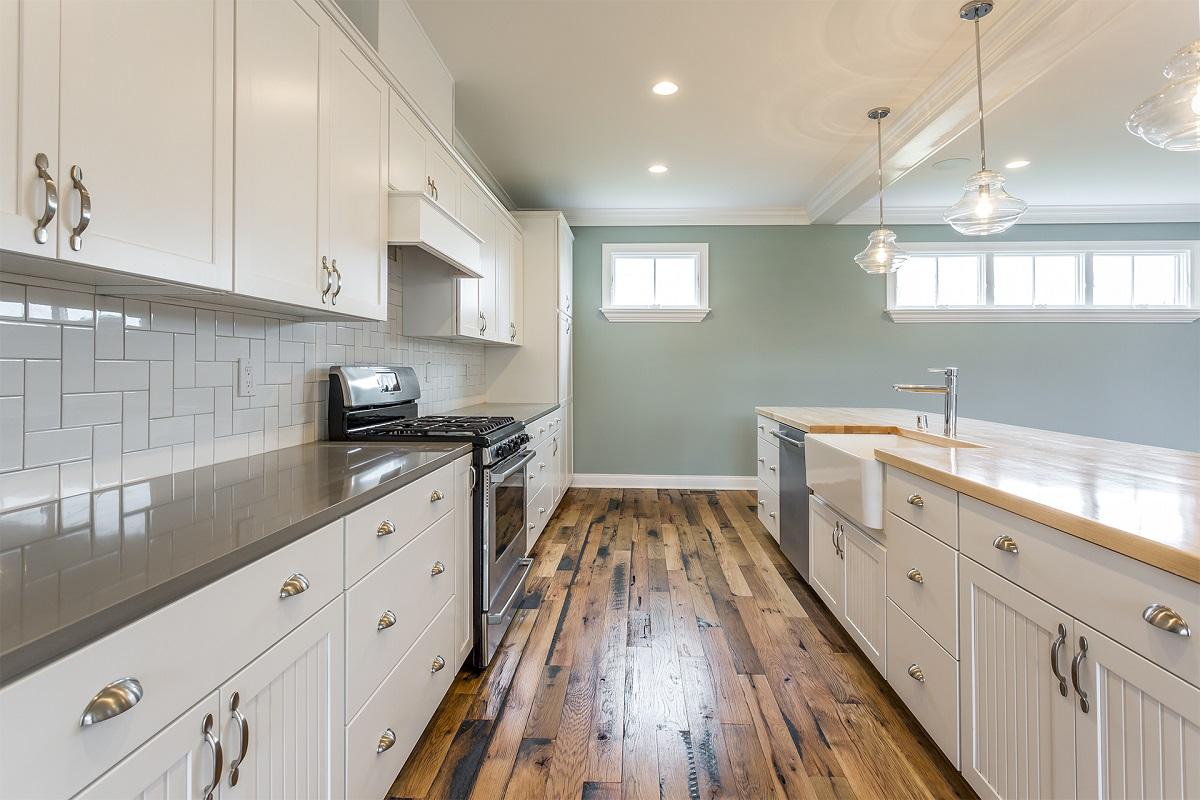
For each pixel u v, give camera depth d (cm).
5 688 54
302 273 153
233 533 94
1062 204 505
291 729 101
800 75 286
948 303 536
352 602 123
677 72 284
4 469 108
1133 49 263
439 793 152
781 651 231
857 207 466
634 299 545
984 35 247
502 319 388
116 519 103
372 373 238
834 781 157
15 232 80
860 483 204
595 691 201
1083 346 523
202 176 117
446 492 185
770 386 536
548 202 504
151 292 129
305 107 154
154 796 71
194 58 114
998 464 165
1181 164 409
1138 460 173
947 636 153
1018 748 123
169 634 73
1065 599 108
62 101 87
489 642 217
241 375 174
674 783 155
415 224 205
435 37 254
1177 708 84
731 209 521
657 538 387
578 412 545
